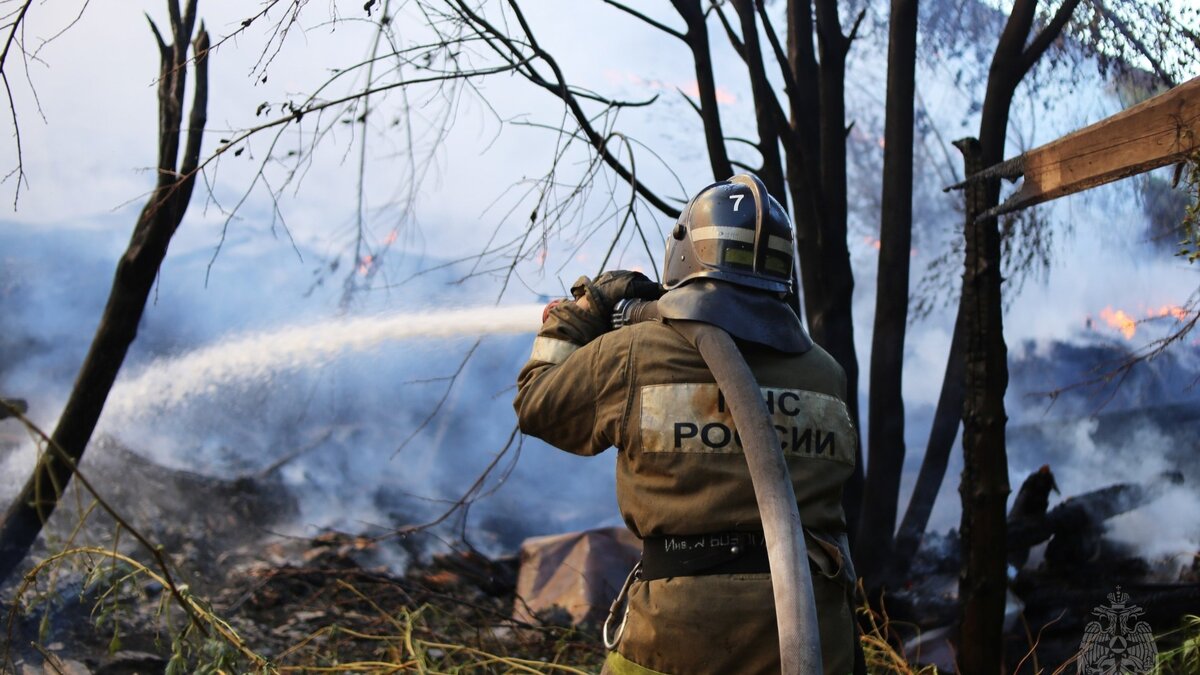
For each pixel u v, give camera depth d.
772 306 1.88
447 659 3.27
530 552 4.89
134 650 3.64
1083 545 4.09
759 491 1.59
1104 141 2.41
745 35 3.79
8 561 3.44
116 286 3.41
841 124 3.90
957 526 5.42
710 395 1.81
